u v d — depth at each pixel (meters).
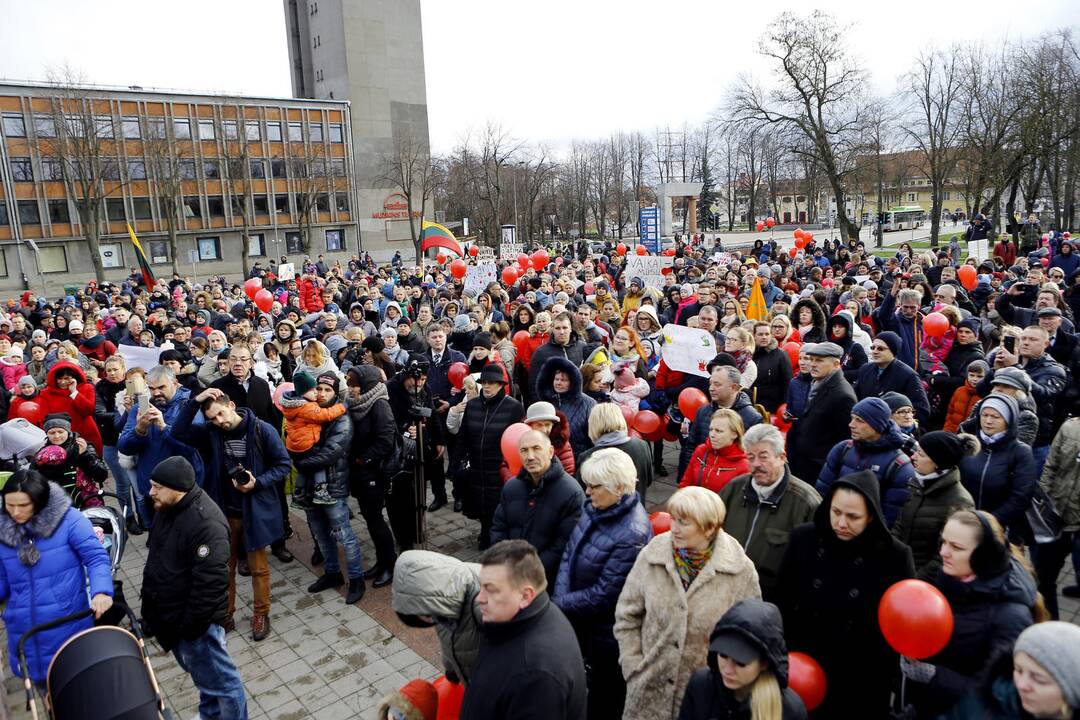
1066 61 34.47
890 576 3.38
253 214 56.91
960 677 3.09
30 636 4.25
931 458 4.13
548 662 2.72
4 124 46.19
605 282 13.52
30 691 3.89
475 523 7.79
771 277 17.61
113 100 49.75
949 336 8.28
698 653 3.39
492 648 2.83
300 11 67.12
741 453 4.84
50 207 48.41
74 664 3.57
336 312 14.05
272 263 47.97
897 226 74.94
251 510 5.66
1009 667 2.56
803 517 3.98
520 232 75.56
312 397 6.10
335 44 63.62
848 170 41.06
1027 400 5.32
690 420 6.60
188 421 5.89
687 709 2.88
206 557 4.20
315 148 59.66
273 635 5.79
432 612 3.11
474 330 10.01
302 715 4.80
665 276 15.37
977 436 5.63
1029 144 33.75
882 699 3.44
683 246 32.44
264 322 14.04
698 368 7.43
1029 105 33.72
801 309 9.05
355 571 6.25
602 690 4.00
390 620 5.95
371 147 64.19
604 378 7.14
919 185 98.00
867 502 3.34
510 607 2.80
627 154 95.44
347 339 10.25
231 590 5.93
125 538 5.92
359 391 6.27
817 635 3.48
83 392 8.18
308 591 6.51
